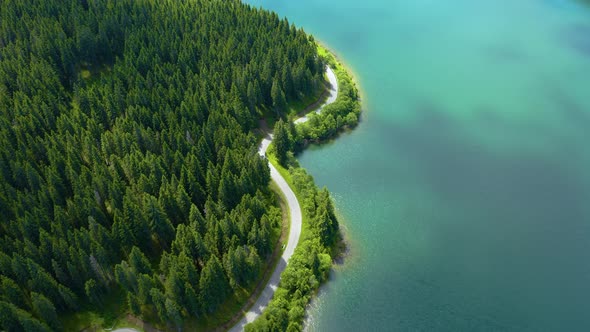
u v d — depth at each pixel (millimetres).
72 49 169625
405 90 183000
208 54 167000
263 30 183750
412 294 111188
